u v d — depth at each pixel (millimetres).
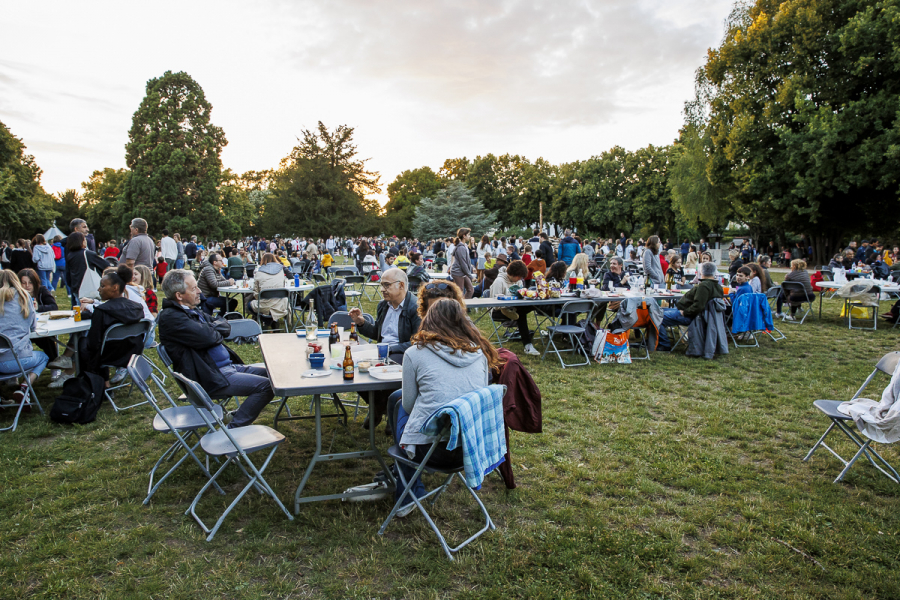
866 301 8586
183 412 3443
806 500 3139
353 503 3113
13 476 3434
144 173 36125
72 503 3105
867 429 3162
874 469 3549
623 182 42094
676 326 7855
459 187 51688
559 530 2834
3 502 3102
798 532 2781
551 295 6895
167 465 3602
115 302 4496
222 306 8477
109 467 3596
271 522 2904
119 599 2291
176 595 2320
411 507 2936
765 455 3791
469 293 9711
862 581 2416
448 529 2848
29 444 3982
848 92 18375
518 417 3141
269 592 2371
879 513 2984
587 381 5699
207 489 3291
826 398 5074
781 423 4402
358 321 4215
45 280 11648
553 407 4836
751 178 20594
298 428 4359
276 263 7871
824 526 2861
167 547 2674
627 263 15000
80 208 59062
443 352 2598
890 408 3031
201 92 37750
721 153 22516
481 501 2982
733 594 2359
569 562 2549
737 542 2738
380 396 4027
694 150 27203
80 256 7000
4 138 27844
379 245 30031
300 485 2965
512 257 13211
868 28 17031
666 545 2672
